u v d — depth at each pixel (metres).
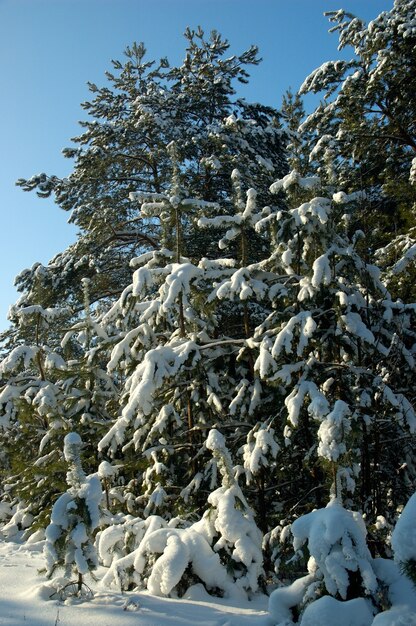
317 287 6.45
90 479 5.25
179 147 13.95
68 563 4.95
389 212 12.14
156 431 7.42
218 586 5.23
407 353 6.84
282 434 6.56
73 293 14.59
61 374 9.61
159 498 7.01
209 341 7.77
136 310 8.16
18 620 4.29
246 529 5.46
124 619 4.34
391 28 11.09
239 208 8.23
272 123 16.12
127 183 15.70
